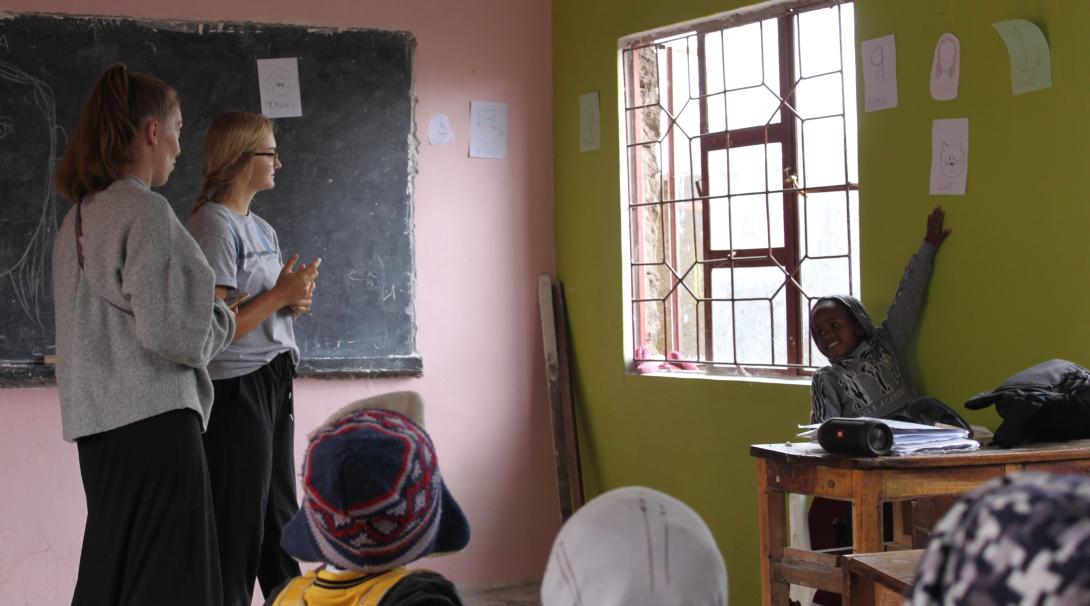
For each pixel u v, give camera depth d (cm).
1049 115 285
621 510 99
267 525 309
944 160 311
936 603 75
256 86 409
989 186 301
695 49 399
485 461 437
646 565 95
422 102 429
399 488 127
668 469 402
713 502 383
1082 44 278
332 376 414
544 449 448
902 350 320
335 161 418
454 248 434
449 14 434
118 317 238
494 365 439
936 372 316
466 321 435
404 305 425
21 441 385
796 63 364
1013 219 295
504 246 442
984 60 301
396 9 426
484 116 438
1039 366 267
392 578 129
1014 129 294
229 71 406
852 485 240
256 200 409
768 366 375
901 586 176
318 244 415
